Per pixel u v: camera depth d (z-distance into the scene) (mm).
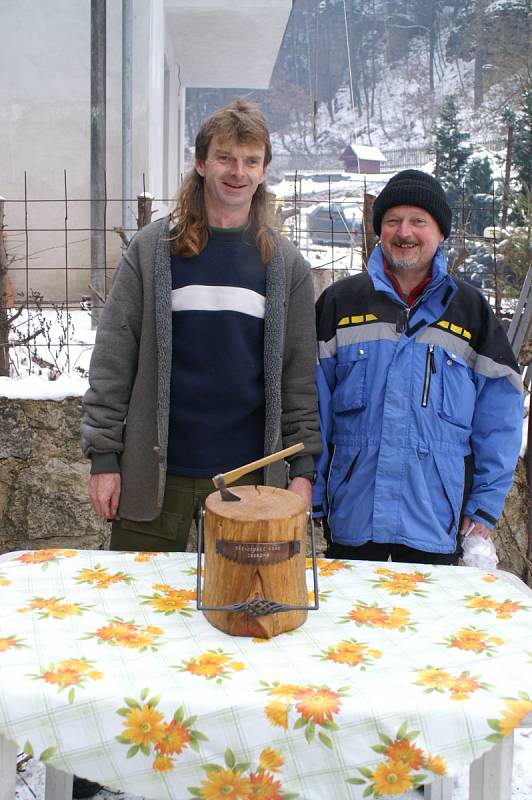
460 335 2273
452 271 4098
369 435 2275
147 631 1644
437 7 49500
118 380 2256
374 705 1395
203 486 2238
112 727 1399
